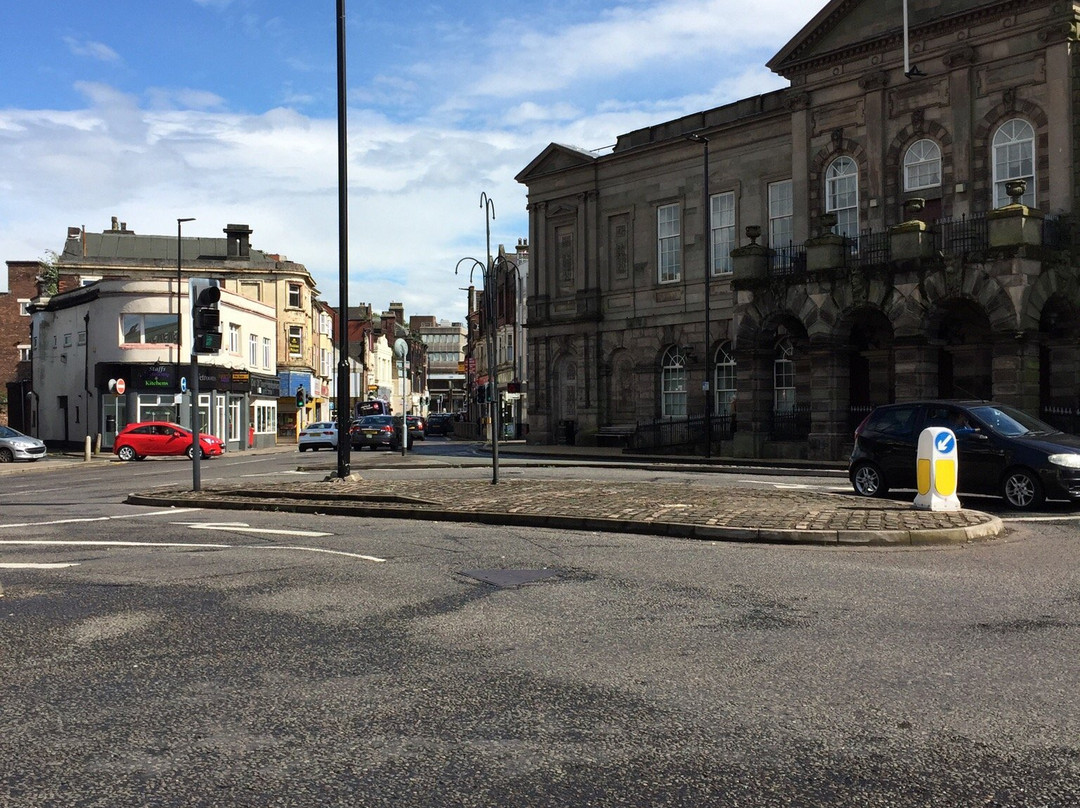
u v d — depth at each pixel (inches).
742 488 699.4
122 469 1323.8
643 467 1087.0
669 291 1617.9
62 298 2175.2
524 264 2815.0
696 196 1579.7
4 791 160.6
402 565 382.0
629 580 343.0
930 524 457.4
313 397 2970.0
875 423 655.8
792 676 221.6
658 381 1656.0
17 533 505.0
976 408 610.9
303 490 676.1
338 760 173.5
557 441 1847.9
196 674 229.1
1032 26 1119.0
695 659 237.0
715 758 172.6
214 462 1477.6
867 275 1172.5
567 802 155.1
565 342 1811.0
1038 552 406.3
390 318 4889.3
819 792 157.9
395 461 1256.2
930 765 168.4
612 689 213.8
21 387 2504.9
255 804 155.1
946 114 1198.9
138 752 178.1
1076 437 603.5
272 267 2824.8
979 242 1131.9
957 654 238.2
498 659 239.8
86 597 322.3
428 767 169.8
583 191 1758.1
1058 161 1097.4
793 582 335.0
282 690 215.9
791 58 1360.7
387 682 221.1
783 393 1446.9
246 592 328.5
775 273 1321.4
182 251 2915.8
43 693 215.2
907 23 1165.7
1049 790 157.8
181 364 1955.0
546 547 429.7
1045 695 205.6
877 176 1263.5
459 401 6328.7
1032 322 1047.6
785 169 1448.1
